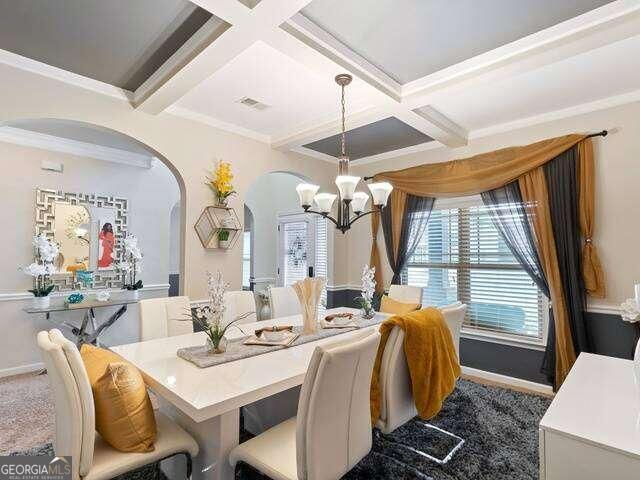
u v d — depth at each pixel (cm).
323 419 134
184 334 263
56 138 404
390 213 438
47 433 252
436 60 244
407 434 247
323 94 295
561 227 313
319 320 292
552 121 330
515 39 221
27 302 390
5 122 239
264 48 233
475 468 210
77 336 397
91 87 274
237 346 217
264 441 159
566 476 113
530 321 347
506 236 347
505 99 304
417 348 186
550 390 326
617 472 105
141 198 481
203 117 342
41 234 387
